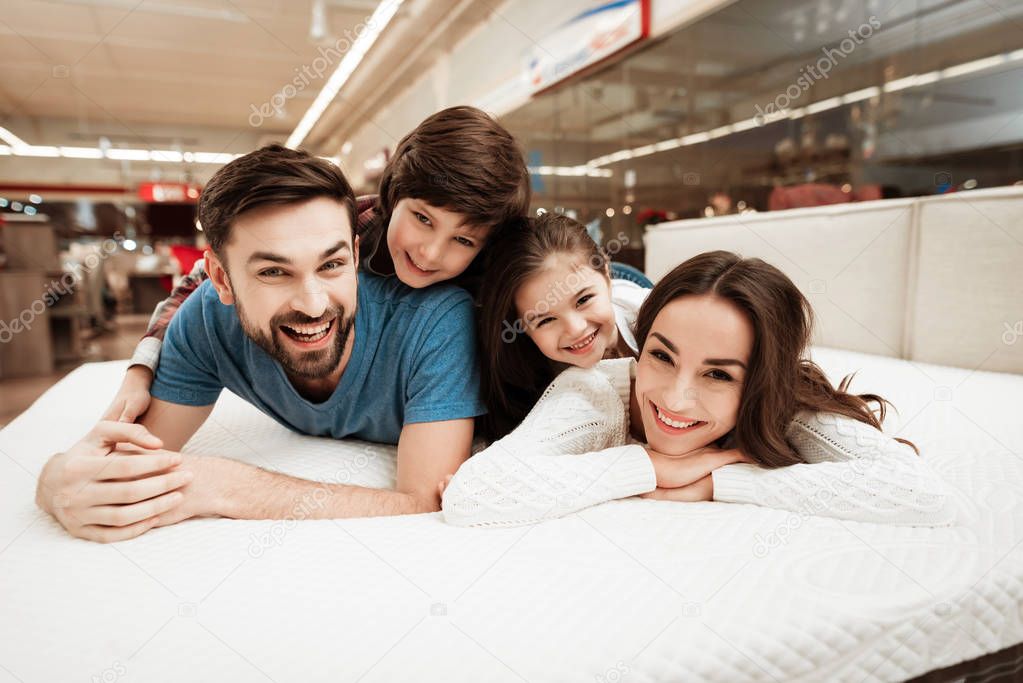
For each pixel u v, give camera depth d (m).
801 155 3.70
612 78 4.40
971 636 0.61
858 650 0.56
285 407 1.08
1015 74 2.96
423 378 0.95
